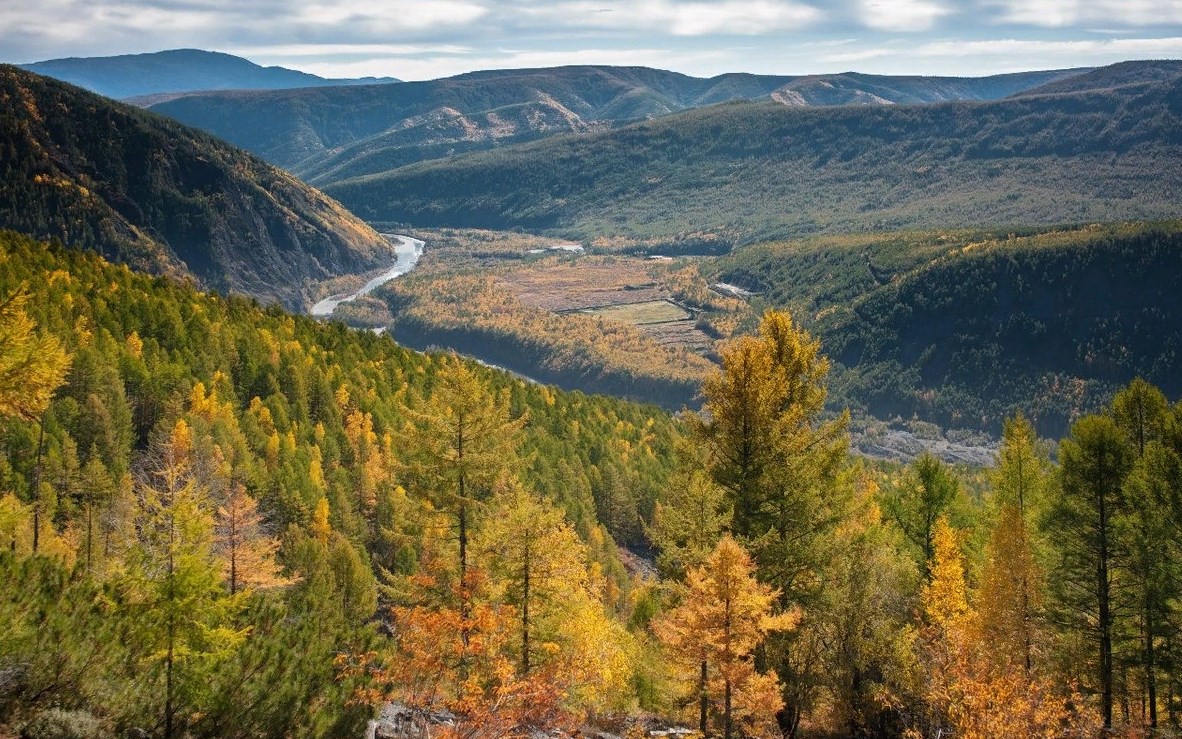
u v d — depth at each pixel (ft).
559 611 88.69
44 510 174.60
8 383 54.03
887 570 128.67
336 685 62.95
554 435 386.11
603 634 107.96
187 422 253.85
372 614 172.55
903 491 159.63
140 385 286.87
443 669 66.03
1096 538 105.40
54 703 50.34
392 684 67.05
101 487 199.21
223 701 55.16
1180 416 125.70
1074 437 110.32
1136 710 116.98
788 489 95.30
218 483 142.00
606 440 392.88
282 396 326.24
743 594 80.48
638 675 108.06
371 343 490.49
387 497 249.96
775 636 97.55
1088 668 107.65
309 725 58.90
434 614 68.85
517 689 68.18
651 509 343.67
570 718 73.77
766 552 93.50
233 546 98.94
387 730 67.67
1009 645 111.96
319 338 459.73
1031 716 87.15
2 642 49.73
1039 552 120.57
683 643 82.99
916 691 108.06
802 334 108.99
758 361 96.53
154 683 53.62
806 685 102.01
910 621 126.72
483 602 80.64
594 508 312.71
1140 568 101.45
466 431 95.14
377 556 237.86
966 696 90.58
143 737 52.26
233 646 55.36
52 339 56.18
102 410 239.09
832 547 97.76
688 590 86.07
